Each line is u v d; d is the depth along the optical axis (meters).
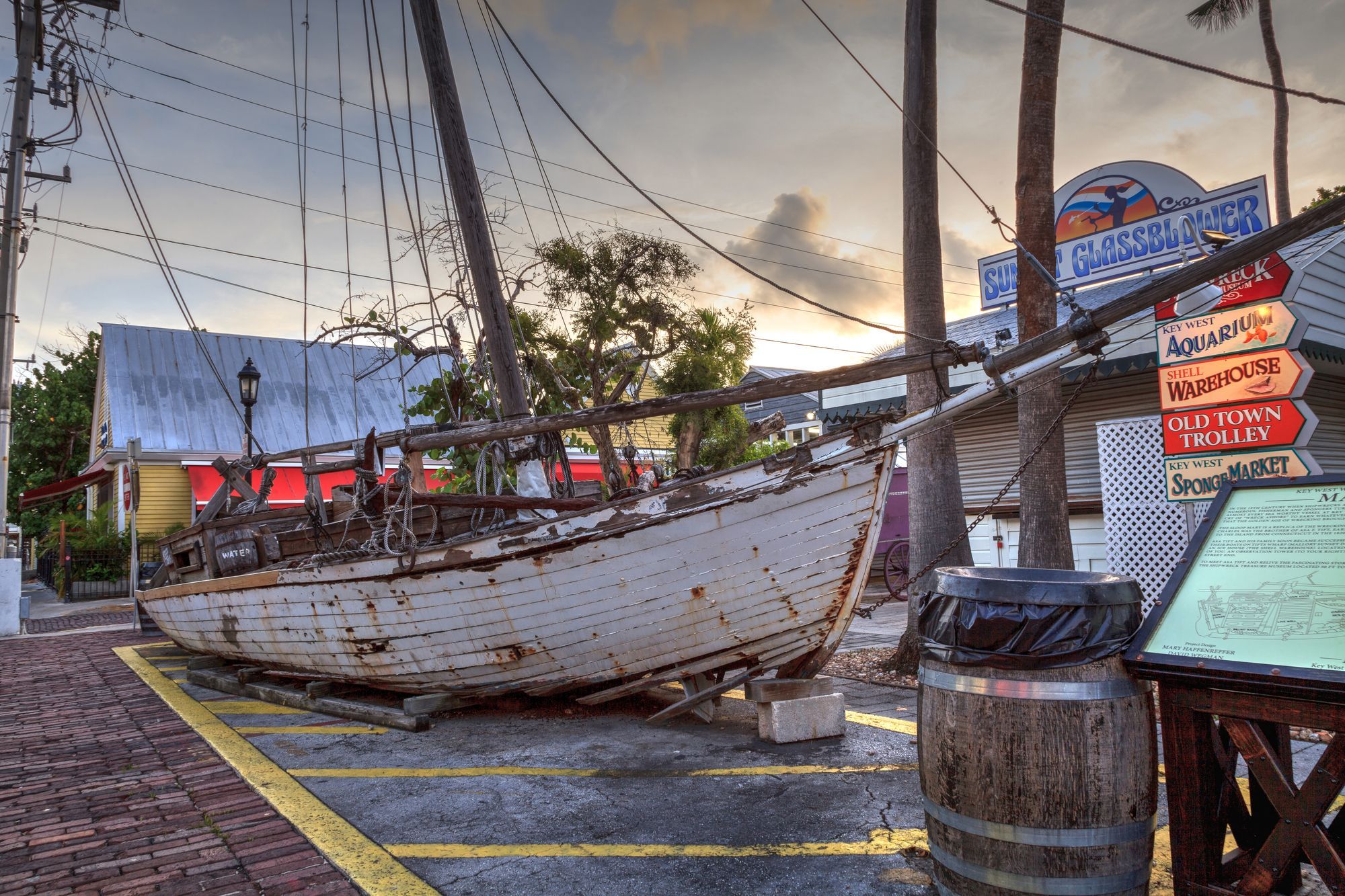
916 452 7.54
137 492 13.92
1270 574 2.79
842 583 5.21
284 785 4.61
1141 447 8.51
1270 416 6.82
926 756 2.97
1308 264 8.80
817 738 5.32
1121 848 2.65
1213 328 7.18
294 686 7.61
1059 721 2.66
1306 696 2.42
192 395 20.34
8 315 14.00
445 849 3.61
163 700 7.37
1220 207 9.53
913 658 7.38
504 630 5.69
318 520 7.36
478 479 7.13
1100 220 10.63
